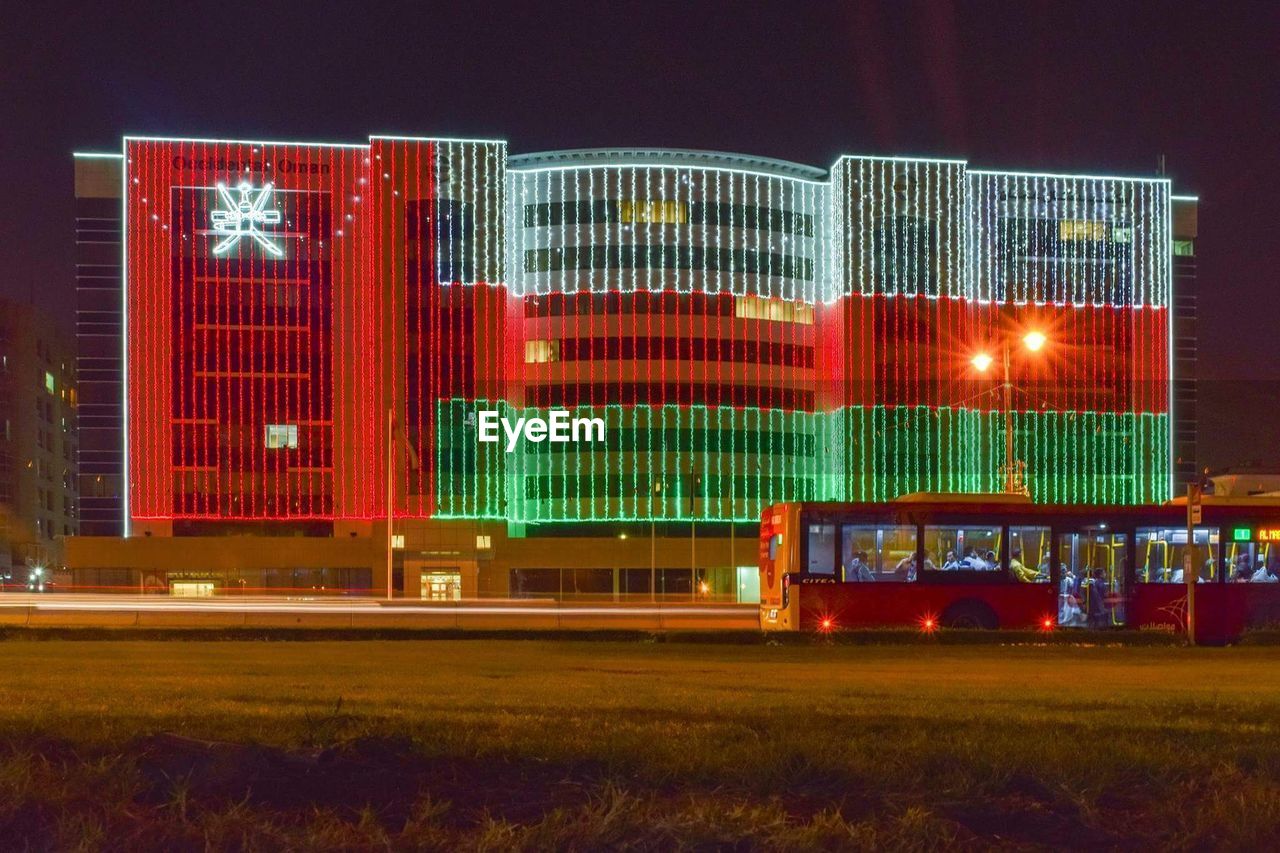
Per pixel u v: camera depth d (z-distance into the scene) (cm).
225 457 8119
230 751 712
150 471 8056
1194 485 2925
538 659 2319
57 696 1289
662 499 8225
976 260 8594
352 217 8288
